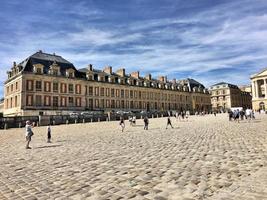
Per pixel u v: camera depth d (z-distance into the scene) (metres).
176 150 11.20
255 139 13.49
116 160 9.64
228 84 113.62
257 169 7.18
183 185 6.11
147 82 79.31
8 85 58.66
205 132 19.34
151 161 9.10
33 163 9.98
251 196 5.13
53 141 18.36
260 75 90.06
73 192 6.06
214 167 7.68
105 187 6.31
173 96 87.38
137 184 6.41
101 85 65.44
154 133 21.14
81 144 15.57
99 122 41.84
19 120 35.56
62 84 57.03
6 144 17.69
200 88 100.62
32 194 6.06
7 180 7.48
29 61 53.72
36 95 52.44
